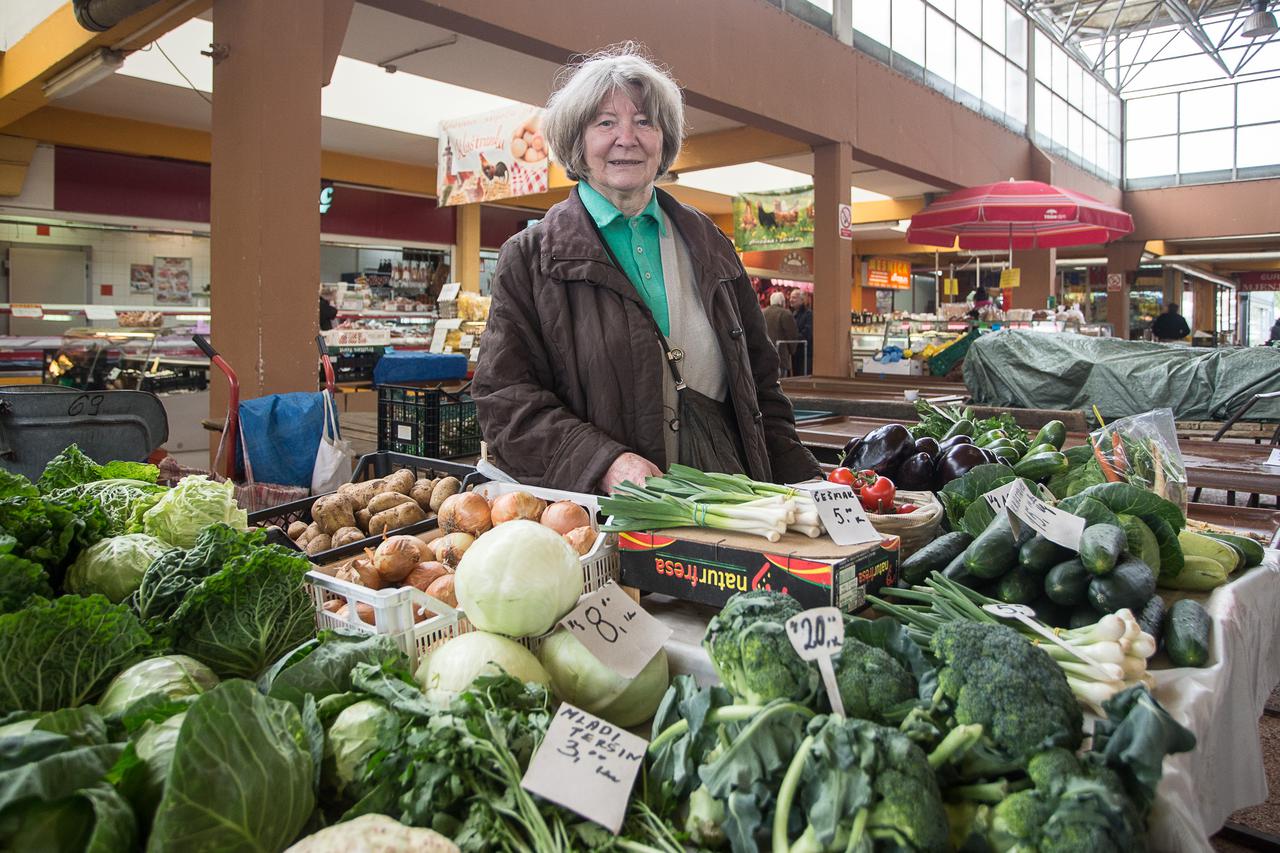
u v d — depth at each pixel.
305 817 1.03
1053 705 1.02
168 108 8.33
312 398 3.65
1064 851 0.89
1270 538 2.28
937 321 9.94
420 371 6.69
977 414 5.61
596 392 1.95
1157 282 25.59
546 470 1.90
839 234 9.35
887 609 1.39
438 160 9.91
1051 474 2.24
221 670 1.33
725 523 1.53
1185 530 1.79
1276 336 16.52
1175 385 5.97
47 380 6.24
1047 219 9.32
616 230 2.04
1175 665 1.36
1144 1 15.75
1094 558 1.41
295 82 4.36
